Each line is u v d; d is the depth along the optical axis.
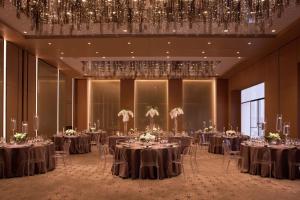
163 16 9.04
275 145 8.84
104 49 12.50
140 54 13.49
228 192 6.97
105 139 17.81
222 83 21.23
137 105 21.41
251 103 18.95
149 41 11.15
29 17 8.97
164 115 21.31
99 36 10.67
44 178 8.46
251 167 9.02
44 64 15.68
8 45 11.52
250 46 11.97
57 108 17.84
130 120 21.06
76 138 14.02
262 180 8.21
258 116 17.81
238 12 8.89
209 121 21.22
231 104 20.52
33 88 14.03
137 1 8.78
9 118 11.64
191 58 15.24
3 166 8.46
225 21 9.05
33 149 8.93
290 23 9.55
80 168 10.04
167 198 6.47
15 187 7.43
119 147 8.72
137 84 21.52
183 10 8.88
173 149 8.77
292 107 11.23
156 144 9.18
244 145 9.40
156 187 7.42
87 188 7.32
